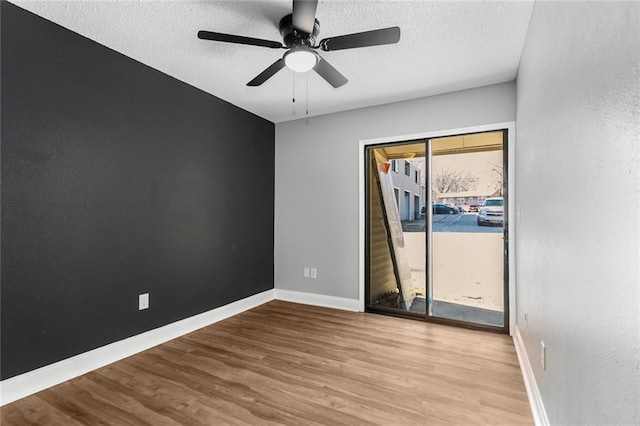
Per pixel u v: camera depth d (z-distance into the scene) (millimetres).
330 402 1876
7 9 1892
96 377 2172
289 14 2010
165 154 2846
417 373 2215
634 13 663
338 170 3816
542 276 1639
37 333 2010
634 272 667
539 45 1728
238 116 3676
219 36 1890
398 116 3467
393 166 3605
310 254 3996
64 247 2150
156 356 2500
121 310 2484
